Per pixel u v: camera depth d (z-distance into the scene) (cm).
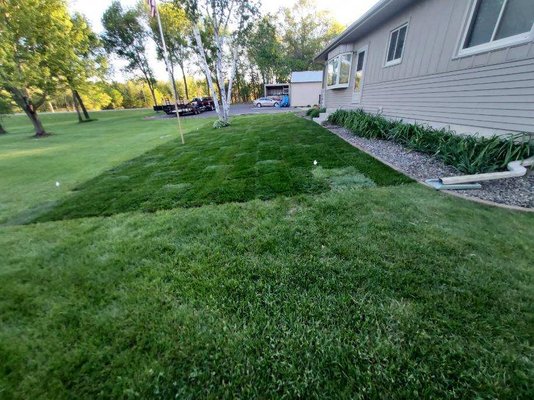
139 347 143
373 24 721
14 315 171
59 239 271
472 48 427
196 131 1045
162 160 596
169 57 2823
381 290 172
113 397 120
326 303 165
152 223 290
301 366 130
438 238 223
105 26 2678
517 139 357
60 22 1329
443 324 146
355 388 119
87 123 2033
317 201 309
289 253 216
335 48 1044
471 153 373
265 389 121
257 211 297
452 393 114
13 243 267
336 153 510
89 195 402
